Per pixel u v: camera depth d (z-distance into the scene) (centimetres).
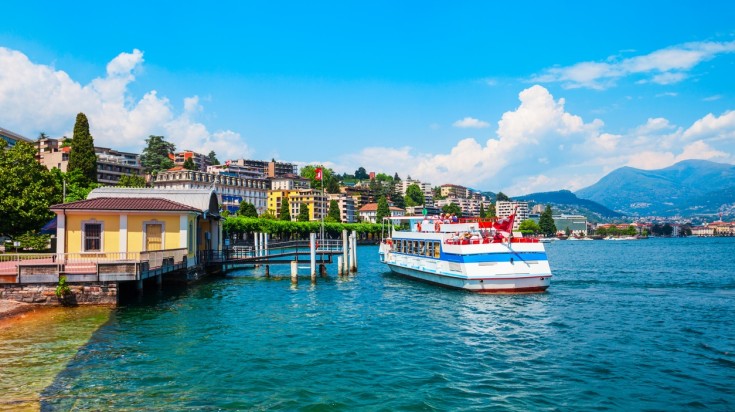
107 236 3888
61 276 3012
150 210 3984
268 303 3616
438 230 4828
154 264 3509
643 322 2983
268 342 2447
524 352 2314
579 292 4228
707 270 6869
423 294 4097
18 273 2978
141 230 3978
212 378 1894
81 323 2658
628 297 3950
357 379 1914
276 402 1669
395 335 2633
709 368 2077
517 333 2694
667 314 3234
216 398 1692
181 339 2464
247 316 3094
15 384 1758
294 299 3825
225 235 11675
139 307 3259
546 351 2333
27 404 1583
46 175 6112
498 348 2383
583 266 7862
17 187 5509
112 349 2233
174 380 1859
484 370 2039
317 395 1741
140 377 1880
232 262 5119
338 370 2019
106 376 1878
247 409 1605
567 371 2034
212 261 5081
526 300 3772
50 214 5653
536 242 4081
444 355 2255
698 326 2877
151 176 18400
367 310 3359
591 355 2269
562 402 1702
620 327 2847
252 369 2011
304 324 2884
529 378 1944
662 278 5588
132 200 4225
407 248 5225
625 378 1948
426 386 1845
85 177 9000
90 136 9381
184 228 4112
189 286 4328
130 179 12850
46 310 2955
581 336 2630
